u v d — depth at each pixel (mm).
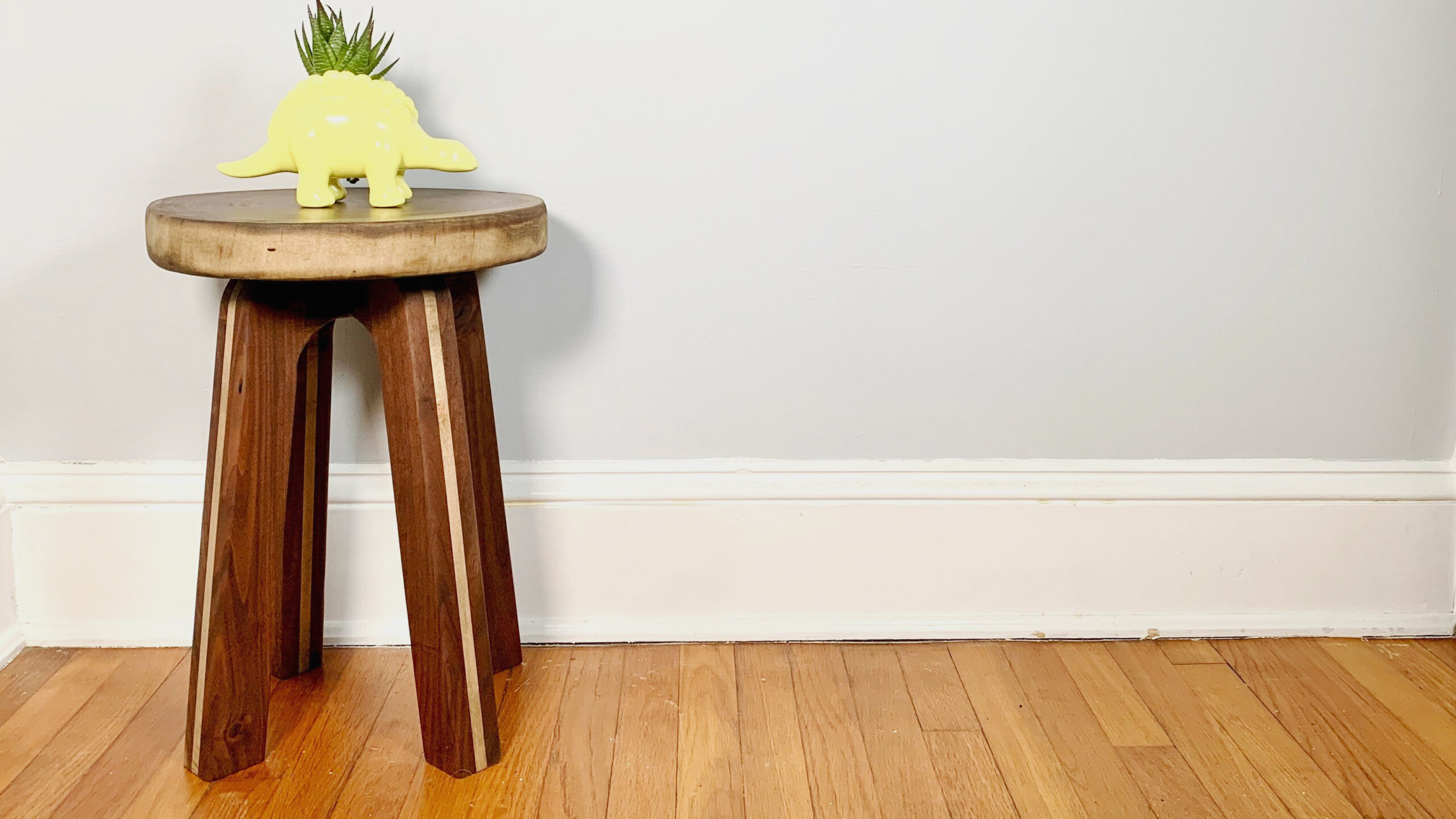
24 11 1344
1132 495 1494
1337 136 1415
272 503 1157
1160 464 1501
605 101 1381
